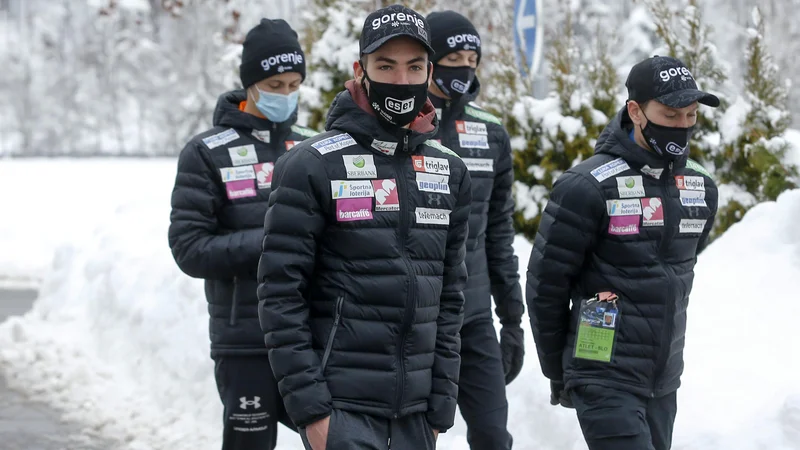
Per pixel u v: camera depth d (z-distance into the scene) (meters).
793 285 7.05
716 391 6.05
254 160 5.48
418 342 3.85
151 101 52.53
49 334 10.12
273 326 3.74
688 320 6.93
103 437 7.27
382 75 3.73
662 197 4.54
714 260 7.59
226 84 12.15
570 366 4.61
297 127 5.78
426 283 3.86
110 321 9.68
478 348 5.46
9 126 57.84
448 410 3.99
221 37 16.30
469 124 5.63
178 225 5.37
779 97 9.16
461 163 4.09
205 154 5.41
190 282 9.00
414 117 3.81
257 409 5.31
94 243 11.65
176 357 8.35
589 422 4.49
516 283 5.82
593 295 4.59
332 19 10.35
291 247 3.75
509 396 6.59
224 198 5.43
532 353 6.89
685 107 4.34
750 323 6.73
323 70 10.30
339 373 3.77
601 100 9.12
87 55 57.53
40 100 57.16
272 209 3.79
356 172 3.81
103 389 8.46
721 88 9.29
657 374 4.50
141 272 9.88
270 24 5.46
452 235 4.07
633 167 4.54
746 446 5.38
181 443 7.09
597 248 4.56
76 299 10.88
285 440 6.93
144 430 7.41
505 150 5.73
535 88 9.36
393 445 3.85
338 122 3.87
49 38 60.62
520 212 8.88
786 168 8.60
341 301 3.78
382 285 3.78
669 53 9.34
